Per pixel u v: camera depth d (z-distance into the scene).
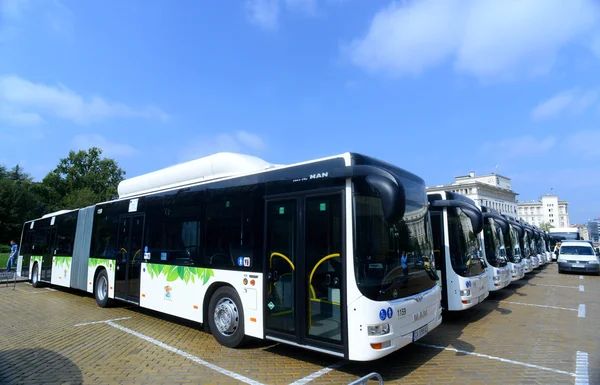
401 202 4.15
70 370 5.21
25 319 8.61
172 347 6.29
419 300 5.32
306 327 5.05
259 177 6.10
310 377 4.93
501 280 10.86
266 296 5.61
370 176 4.45
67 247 12.22
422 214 6.30
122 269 9.20
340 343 4.66
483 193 90.06
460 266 8.12
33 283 14.65
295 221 5.42
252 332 5.76
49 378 4.91
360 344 4.49
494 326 8.17
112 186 55.81
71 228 12.17
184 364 5.43
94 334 7.19
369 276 4.71
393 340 4.68
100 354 5.93
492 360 5.77
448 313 9.69
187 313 7.01
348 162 5.02
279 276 5.49
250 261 5.92
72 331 7.43
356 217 4.81
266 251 5.70
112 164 57.94
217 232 6.63
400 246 5.39
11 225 46.47
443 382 4.86
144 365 5.40
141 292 8.33
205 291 6.66
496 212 11.95
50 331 7.45
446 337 7.19
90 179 54.84
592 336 7.30
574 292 13.80
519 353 6.16
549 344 6.71
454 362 5.66
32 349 6.21
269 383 4.72
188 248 7.19
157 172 8.91
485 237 10.98
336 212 4.97
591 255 21.30
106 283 9.85
